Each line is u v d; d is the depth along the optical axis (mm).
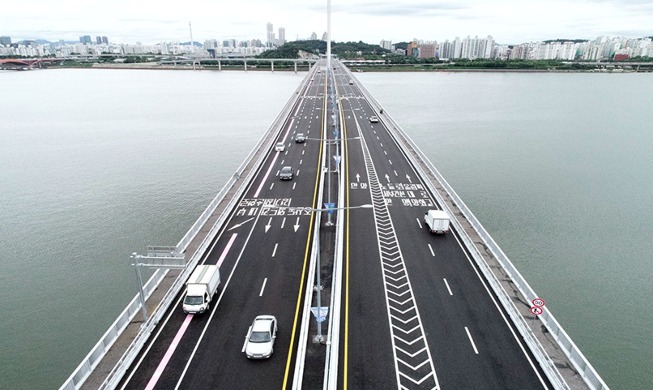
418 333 34375
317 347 32875
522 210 71062
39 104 184375
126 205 72312
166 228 63781
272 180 68125
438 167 93688
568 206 72938
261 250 47188
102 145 112875
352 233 51000
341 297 38906
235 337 34062
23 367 38875
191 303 36312
